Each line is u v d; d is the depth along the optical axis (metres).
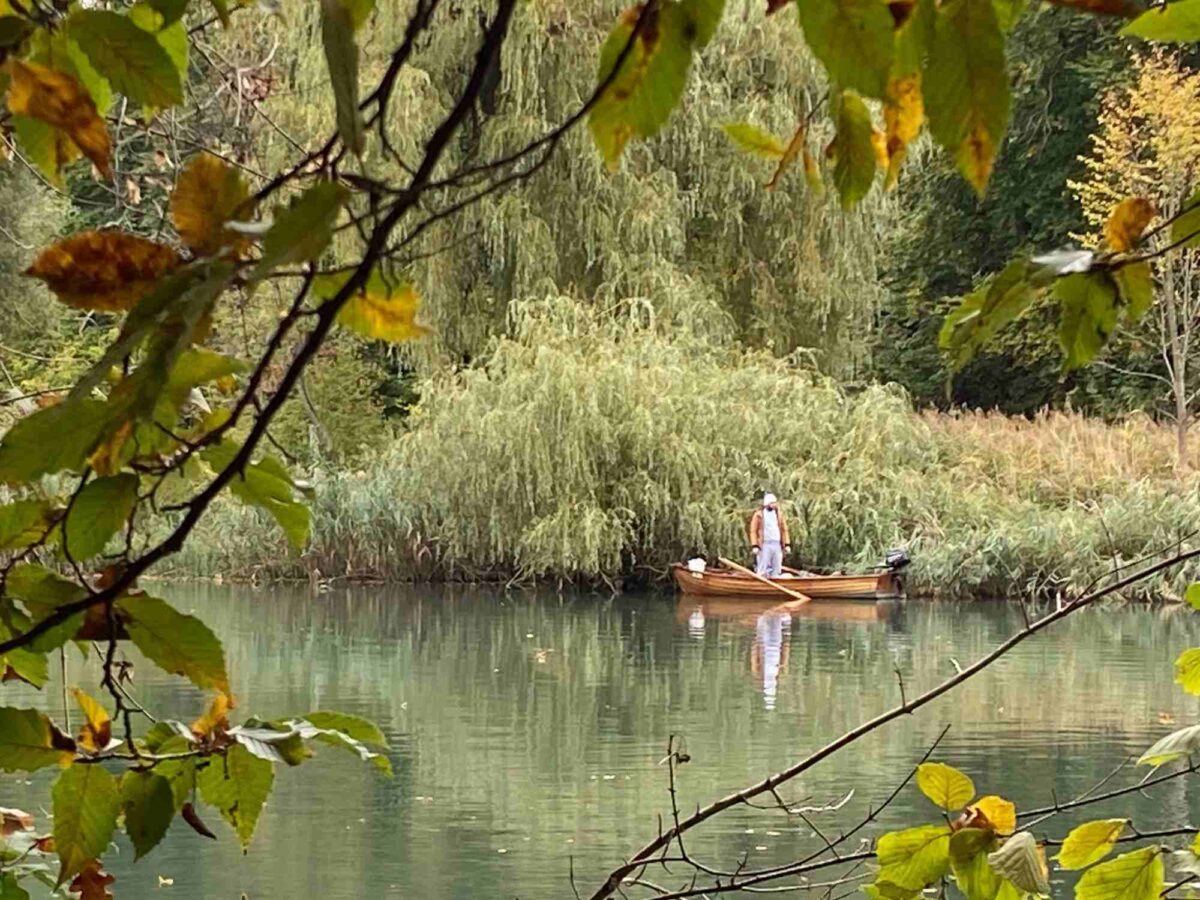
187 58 1.66
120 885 10.25
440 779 13.56
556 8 27.45
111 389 1.40
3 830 2.78
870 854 3.54
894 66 1.27
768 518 28.17
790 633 23.86
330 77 1.10
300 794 12.96
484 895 9.98
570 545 27.42
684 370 28.81
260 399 1.85
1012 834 2.56
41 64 1.54
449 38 27.00
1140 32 1.58
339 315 1.58
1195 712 16.47
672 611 26.81
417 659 21.19
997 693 17.94
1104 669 19.95
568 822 11.98
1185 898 2.44
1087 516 28.55
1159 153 28.06
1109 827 2.51
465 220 28.22
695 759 14.31
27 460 1.26
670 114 1.40
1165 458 31.53
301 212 1.17
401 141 25.20
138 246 1.37
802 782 13.17
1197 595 2.68
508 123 27.56
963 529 28.83
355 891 10.12
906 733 15.41
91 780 2.06
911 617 25.95
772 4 1.29
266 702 17.44
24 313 16.12
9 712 2.03
